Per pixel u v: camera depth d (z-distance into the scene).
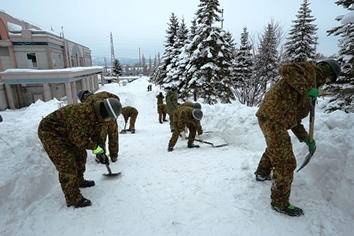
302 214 2.18
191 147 5.13
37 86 21.09
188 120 4.76
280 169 2.17
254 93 14.72
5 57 20.30
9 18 22.03
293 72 2.03
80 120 2.41
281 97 2.20
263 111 2.29
